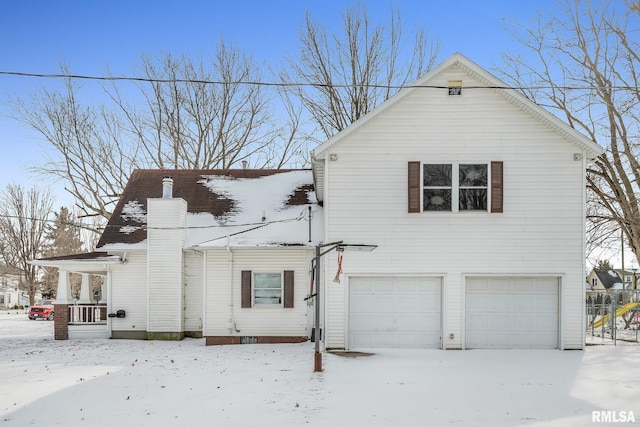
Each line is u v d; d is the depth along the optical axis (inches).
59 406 363.6
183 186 917.8
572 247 620.4
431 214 627.2
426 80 633.0
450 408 346.3
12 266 2256.4
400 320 629.9
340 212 631.2
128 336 795.4
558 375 462.9
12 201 2235.5
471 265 622.5
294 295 748.0
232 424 313.0
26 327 1171.9
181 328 774.5
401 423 311.9
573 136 618.2
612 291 816.9
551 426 304.3
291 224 771.4
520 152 627.5
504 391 397.7
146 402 372.2
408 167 629.6
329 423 312.3
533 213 623.8
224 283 751.1
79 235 2345.0
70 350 670.5
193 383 438.0
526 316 625.6
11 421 327.9
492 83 629.9
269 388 412.5
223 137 1438.2
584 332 614.2
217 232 794.8
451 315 621.0
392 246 627.8
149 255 776.3
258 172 946.7
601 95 911.0
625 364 520.7
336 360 549.3
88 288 916.6
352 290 633.6
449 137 631.8
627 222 911.0
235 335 741.3
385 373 473.1
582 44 921.5
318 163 657.6
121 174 1339.8
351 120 1315.2
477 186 629.6
